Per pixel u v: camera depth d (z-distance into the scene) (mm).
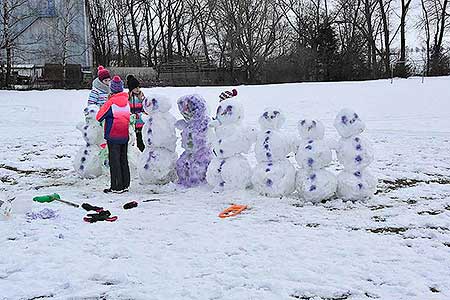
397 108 21234
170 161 8953
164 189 8805
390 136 15188
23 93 28062
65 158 12102
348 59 41875
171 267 5285
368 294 4668
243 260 5430
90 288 4840
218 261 5422
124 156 8758
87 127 9680
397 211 7254
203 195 8312
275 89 26469
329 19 46562
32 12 38469
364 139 7934
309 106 21984
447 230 6430
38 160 11820
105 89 10055
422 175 9812
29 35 41062
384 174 9875
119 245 5914
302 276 5004
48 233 6359
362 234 6266
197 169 8773
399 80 30281
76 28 42125
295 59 42125
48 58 40906
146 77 39031
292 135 8266
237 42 44844
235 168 8336
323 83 29609
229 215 7098
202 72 41281
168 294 4672
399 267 5227
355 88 26047
